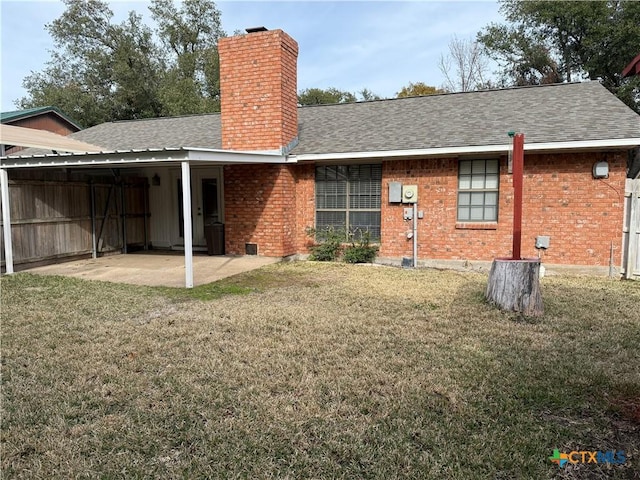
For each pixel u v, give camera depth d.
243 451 2.86
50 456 2.79
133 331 5.20
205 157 7.82
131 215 12.45
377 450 2.84
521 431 3.05
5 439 2.99
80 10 32.75
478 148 8.83
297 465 2.72
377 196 10.55
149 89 33.50
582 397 3.53
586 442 2.95
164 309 6.23
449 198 9.71
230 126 10.76
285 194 10.62
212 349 4.60
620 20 25.22
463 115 10.77
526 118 9.77
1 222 9.02
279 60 10.14
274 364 4.19
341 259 10.74
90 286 7.71
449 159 9.64
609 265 8.75
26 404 3.45
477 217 9.69
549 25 28.06
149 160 7.72
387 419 3.21
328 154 10.05
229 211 11.09
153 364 4.21
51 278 8.41
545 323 5.54
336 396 3.55
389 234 10.29
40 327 5.36
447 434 3.02
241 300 6.73
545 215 9.09
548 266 9.13
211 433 3.04
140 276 8.71
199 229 12.52
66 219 10.51
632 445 2.91
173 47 36.12
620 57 25.20
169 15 35.00
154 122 15.22
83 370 4.07
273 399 3.51
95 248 11.26
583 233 8.88
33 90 34.00
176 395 3.58
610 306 6.34
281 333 5.11
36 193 9.74
